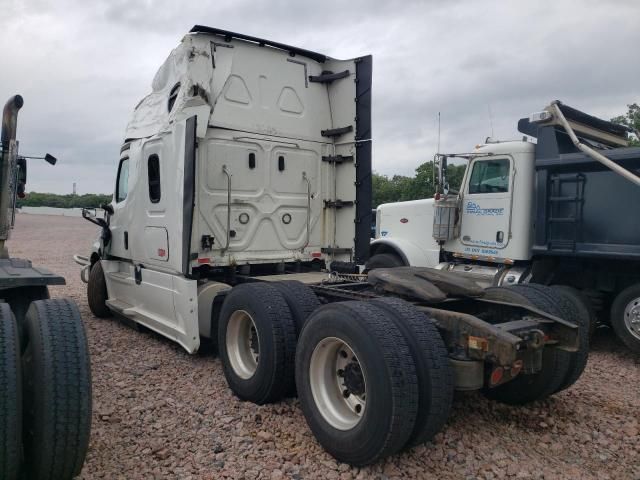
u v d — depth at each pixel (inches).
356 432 130.3
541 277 287.6
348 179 258.4
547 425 162.9
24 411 117.0
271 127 241.6
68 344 115.3
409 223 358.9
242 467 134.0
